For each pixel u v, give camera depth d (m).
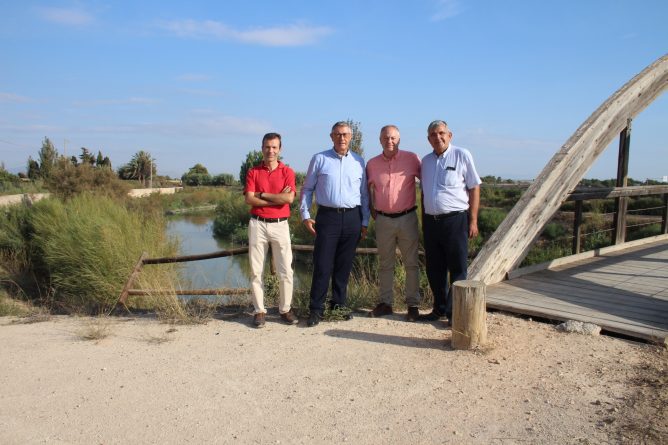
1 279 10.09
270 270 6.69
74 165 26.33
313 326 5.27
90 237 9.35
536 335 4.77
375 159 5.31
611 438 2.93
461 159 4.97
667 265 7.72
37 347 4.86
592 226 14.38
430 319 5.41
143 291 6.66
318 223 5.20
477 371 3.99
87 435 3.15
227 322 5.56
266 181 5.16
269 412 3.41
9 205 12.85
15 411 3.49
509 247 6.65
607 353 4.27
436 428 3.14
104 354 4.62
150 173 65.38
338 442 3.01
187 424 3.27
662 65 8.82
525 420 3.20
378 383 3.83
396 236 5.38
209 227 28.16
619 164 8.97
